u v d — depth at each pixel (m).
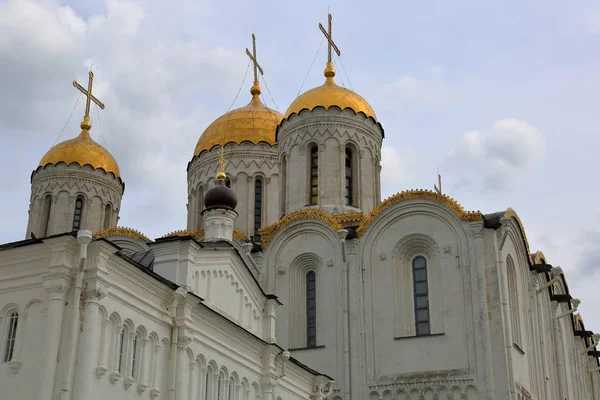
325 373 39.62
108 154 54.19
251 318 31.69
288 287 42.19
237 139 52.66
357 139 45.97
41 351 21.41
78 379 21.16
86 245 22.00
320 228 42.44
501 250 39.06
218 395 28.05
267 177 52.22
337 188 44.75
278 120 54.59
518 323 40.53
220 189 33.75
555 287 51.72
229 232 33.06
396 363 38.75
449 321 38.44
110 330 22.92
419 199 40.88
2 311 22.61
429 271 40.12
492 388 36.38
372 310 40.09
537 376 42.38
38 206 51.19
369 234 41.38
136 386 23.81
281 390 33.22
